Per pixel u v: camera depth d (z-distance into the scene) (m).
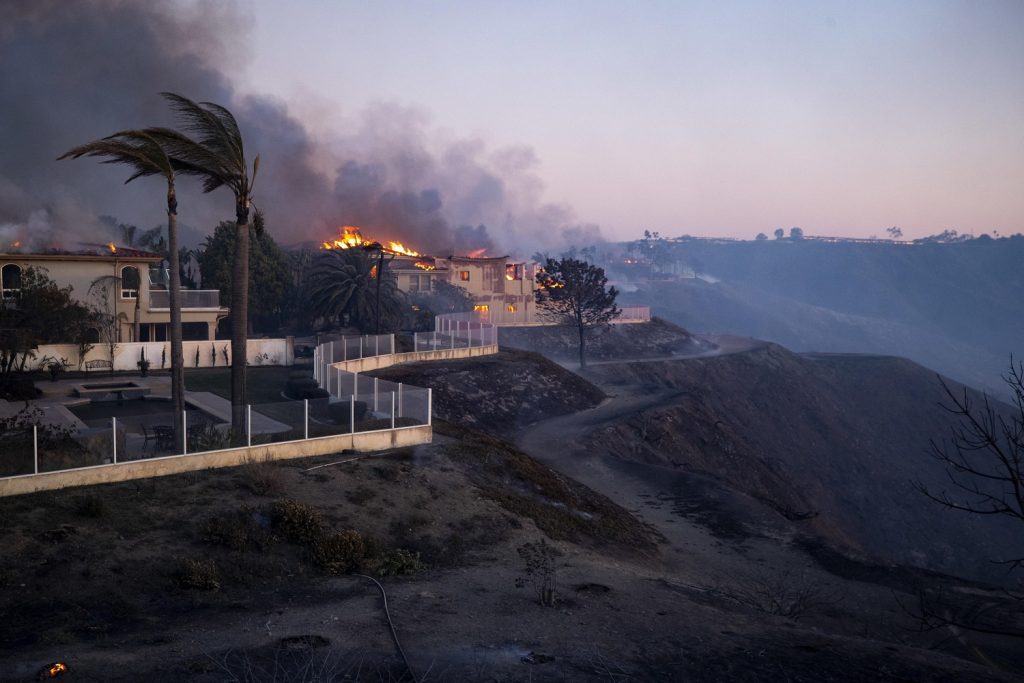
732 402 89.00
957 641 19.17
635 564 22.36
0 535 14.80
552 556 20.00
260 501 18.31
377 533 18.50
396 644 11.95
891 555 69.50
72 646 11.38
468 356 57.16
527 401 51.75
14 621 12.29
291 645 11.70
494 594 15.96
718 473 51.97
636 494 34.09
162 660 10.73
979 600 22.92
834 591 23.36
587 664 11.67
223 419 27.03
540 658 11.77
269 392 36.31
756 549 27.64
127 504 17.22
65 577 13.98
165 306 48.59
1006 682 12.66
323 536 17.27
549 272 80.69
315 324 78.81
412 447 25.92
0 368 32.97
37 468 17.50
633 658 12.25
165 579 14.66
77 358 40.47
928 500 81.19
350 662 10.98
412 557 17.66
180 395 20.38
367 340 45.84
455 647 12.12
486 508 21.81
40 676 9.88
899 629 20.09
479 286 103.81
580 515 25.64
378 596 15.11
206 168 22.30
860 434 94.88
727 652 13.03
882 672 12.43
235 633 12.34
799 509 54.34
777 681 11.55
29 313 38.59
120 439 19.30
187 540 16.11
